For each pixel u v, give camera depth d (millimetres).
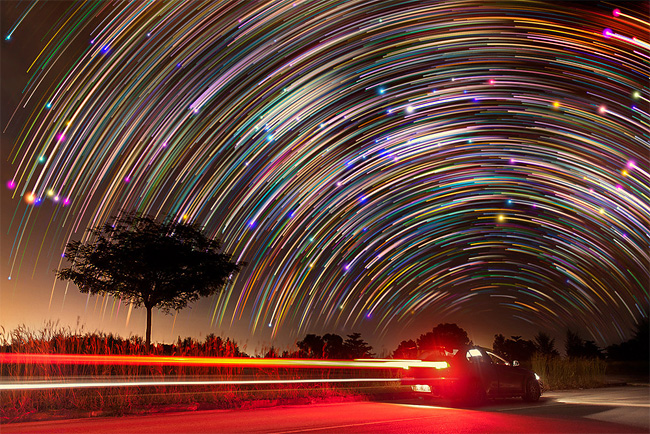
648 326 38750
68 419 10258
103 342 14734
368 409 12156
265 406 13531
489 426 8742
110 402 11445
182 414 11266
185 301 26766
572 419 9680
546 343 40594
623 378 28500
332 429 8508
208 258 26391
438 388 14266
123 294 25469
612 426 8695
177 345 16281
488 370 13812
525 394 14383
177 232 26828
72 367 12750
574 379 22359
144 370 14320
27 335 13047
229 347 17109
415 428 8562
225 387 14680
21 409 10414
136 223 26391
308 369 19672
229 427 8859
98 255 24656
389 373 20812
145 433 8180
